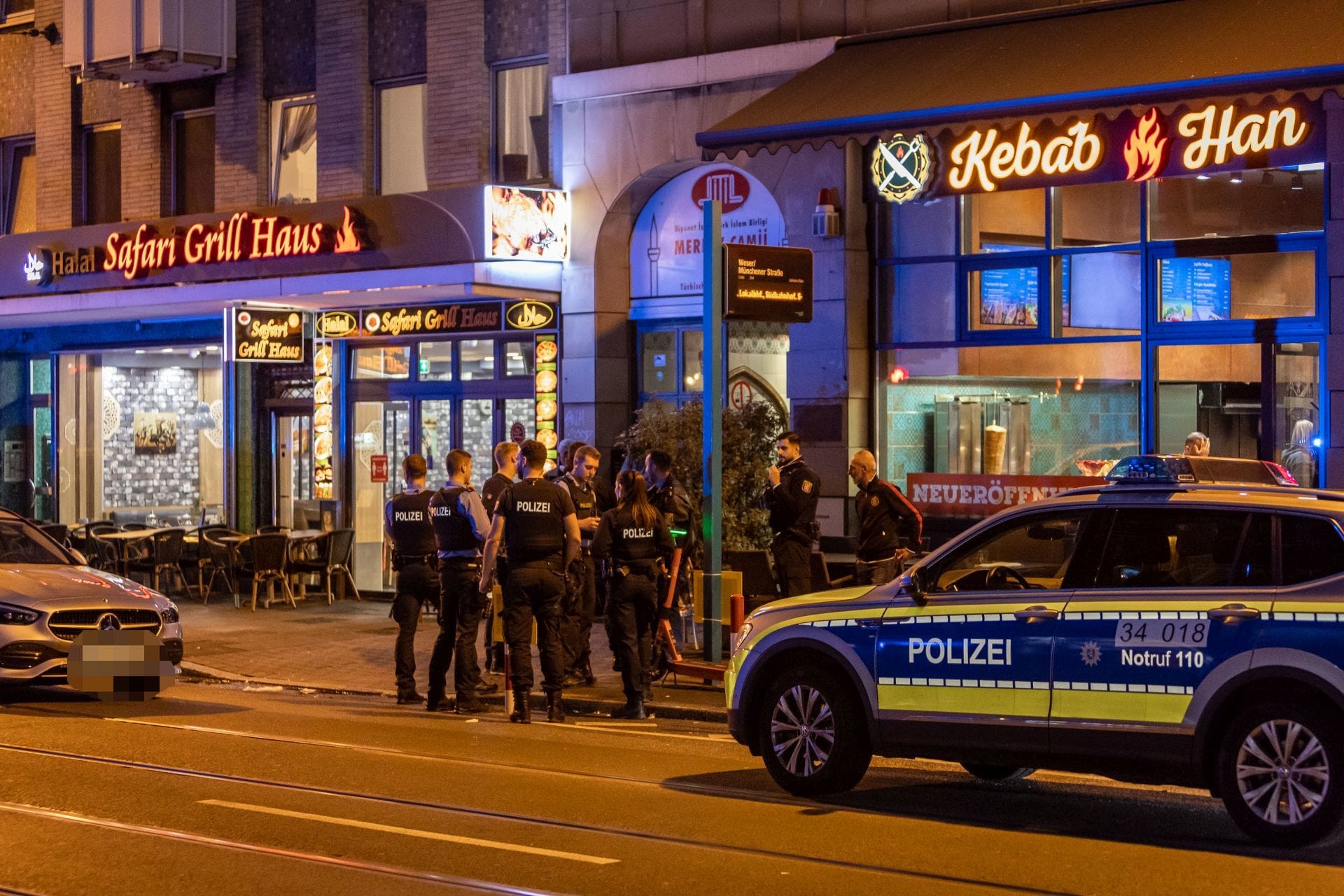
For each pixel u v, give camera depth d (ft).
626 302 63.87
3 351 87.97
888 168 52.75
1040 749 27.76
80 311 75.61
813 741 30.55
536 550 40.98
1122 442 51.37
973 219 54.19
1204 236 49.73
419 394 71.05
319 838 26.76
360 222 64.59
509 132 66.95
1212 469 28.89
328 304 70.18
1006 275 53.62
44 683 46.47
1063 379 52.49
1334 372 46.60
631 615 41.73
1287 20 43.86
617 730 39.83
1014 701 28.04
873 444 56.18
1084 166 46.70
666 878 24.08
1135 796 31.48
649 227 63.31
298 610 67.77
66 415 85.51
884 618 29.84
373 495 72.69
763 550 49.57
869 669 29.84
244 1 74.13
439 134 67.82
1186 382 50.14
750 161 57.93
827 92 51.13
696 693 44.27
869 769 34.68
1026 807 30.04
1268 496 26.76
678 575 47.06
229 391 76.79
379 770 33.24
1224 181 49.37
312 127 73.10
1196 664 26.16
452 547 43.27
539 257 62.85
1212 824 28.45
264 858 25.36
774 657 31.37
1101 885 23.61
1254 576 26.20
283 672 50.93
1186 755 26.23
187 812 28.84
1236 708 26.14
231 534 72.95
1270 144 44.19
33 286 76.18
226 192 74.74
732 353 60.80
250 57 73.97
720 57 58.65
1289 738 25.29
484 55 66.74
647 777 32.73
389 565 72.33
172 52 72.54
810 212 56.24
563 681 41.34
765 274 44.45
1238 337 48.98
